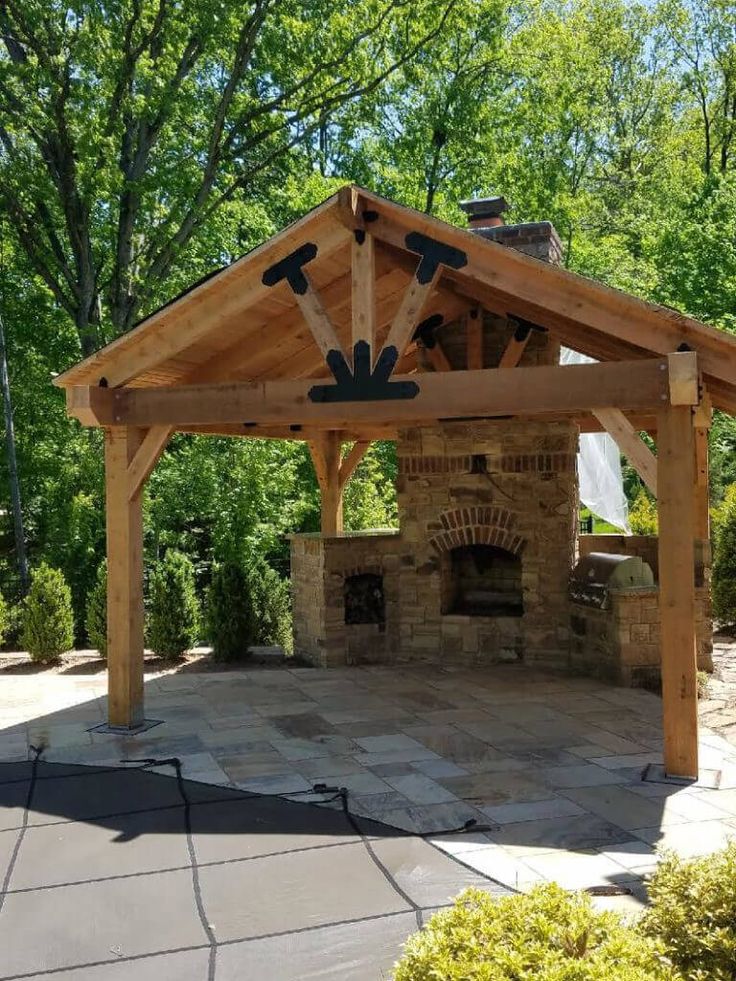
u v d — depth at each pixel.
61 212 17.73
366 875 4.81
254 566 13.27
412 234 6.80
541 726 7.96
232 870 4.93
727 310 19.78
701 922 3.00
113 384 7.76
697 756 6.35
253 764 6.87
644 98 29.72
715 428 18.47
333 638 10.73
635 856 5.00
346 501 19.27
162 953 4.04
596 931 2.80
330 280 8.16
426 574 10.88
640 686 9.52
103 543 16.84
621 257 23.14
